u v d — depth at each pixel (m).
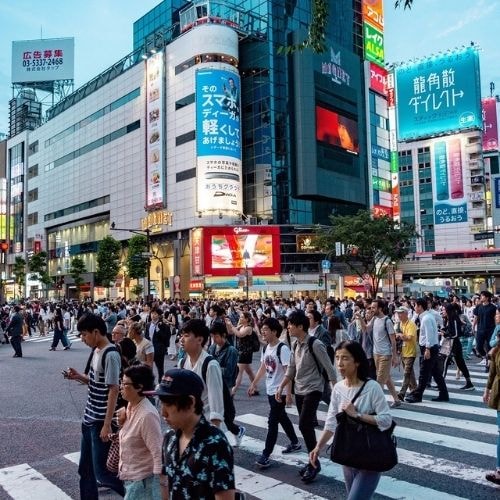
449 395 10.33
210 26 52.66
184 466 2.39
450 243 88.31
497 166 89.88
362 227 47.75
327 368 5.80
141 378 3.66
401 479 5.60
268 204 53.66
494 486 5.38
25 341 26.38
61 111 77.06
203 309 24.34
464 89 87.88
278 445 7.06
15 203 89.38
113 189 64.75
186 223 53.16
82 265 62.78
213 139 50.81
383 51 70.31
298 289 49.59
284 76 56.19
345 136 60.53
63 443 7.38
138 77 60.59
